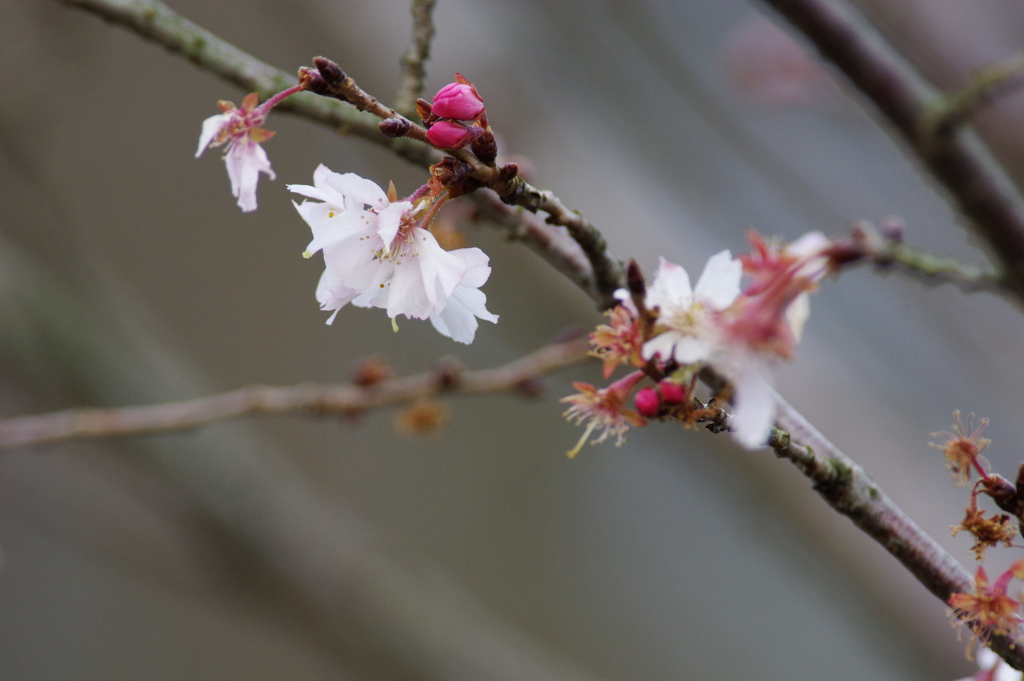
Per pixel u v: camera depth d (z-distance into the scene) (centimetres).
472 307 68
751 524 129
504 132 127
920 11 123
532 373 89
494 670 170
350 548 171
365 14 127
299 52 168
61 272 160
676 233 135
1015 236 76
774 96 149
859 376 134
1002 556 93
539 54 139
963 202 77
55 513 151
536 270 127
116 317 167
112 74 200
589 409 69
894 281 137
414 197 68
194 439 162
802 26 77
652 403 67
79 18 121
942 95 76
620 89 147
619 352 67
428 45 74
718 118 151
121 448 155
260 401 90
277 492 167
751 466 126
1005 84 75
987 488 69
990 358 132
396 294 68
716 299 67
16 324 154
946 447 69
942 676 115
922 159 77
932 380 138
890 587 119
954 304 133
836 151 151
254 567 160
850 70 77
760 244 71
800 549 126
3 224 149
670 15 163
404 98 74
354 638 164
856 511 70
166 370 169
